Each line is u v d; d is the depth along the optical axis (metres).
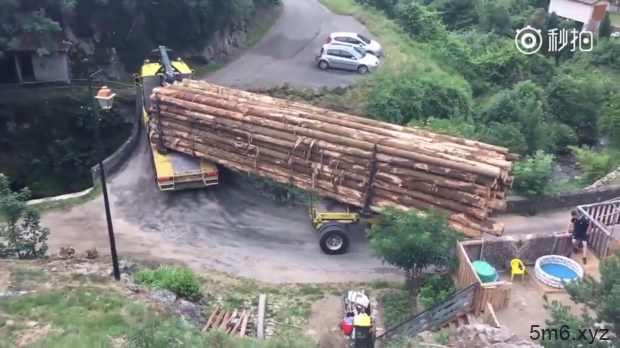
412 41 33.88
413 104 25.52
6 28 24.61
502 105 27.44
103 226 18.48
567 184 20.94
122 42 29.45
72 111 26.56
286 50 32.28
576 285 9.62
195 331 11.74
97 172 21.12
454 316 12.30
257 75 28.81
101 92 12.68
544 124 27.17
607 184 19.73
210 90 20.78
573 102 31.19
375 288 15.25
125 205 19.73
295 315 14.15
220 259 16.88
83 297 12.75
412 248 13.41
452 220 15.49
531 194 17.81
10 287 13.16
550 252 14.19
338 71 29.02
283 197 19.98
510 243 13.92
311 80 27.83
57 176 26.02
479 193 14.94
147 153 23.25
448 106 26.48
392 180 16.19
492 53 35.69
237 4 31.64
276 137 17.95
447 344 10.98
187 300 14.33
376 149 16.23
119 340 10.65
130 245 17.44
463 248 13.61
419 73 27.91
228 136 19.08
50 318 11.54
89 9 27.92
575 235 14.12
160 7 29.11
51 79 27.91
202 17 29.91
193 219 18.98
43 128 26.14
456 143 16.73
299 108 19.22
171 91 20.50
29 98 25.94
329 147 16.98
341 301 14.64
